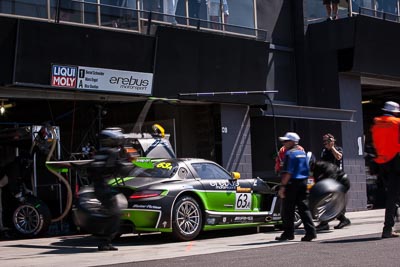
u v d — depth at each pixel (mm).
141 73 14648
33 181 13422
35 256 9602
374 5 19578
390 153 9828
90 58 13750
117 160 9445
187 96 15531
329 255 8391
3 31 12531
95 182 9461
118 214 9625
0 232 13273
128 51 14305
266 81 17453
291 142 10352
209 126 16812
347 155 18297
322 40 18469
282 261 7996
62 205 14070
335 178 11461
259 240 10891
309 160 11867
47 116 16562
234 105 16953
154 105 16703
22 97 13742
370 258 7992
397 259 7855
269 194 12461
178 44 15164
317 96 18547
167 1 15547
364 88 20891
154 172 11219
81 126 16094
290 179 10305
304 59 18594
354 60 18000
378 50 18562
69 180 13500
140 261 8539
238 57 16469
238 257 8547
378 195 19953
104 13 14398
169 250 9836
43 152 13367
